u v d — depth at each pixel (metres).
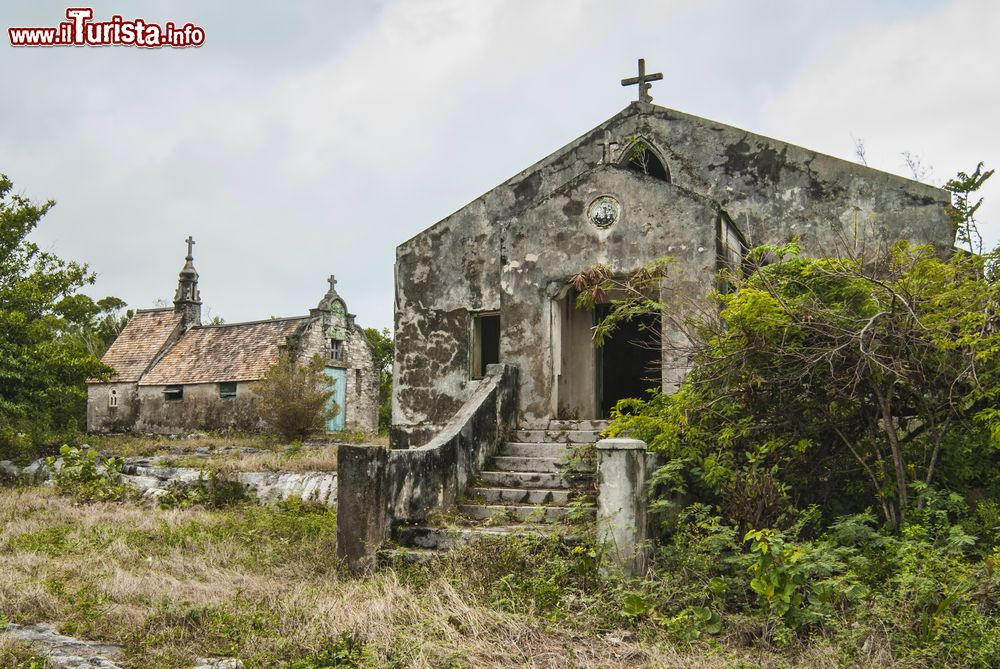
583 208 11.75
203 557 9.69
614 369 14.16
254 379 28.75
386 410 38.22
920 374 7.95
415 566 8.52
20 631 6.63
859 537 7.70
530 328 11.97
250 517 12.70
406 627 6.76
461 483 10.17
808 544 7.00
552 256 11.91
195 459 18.42
